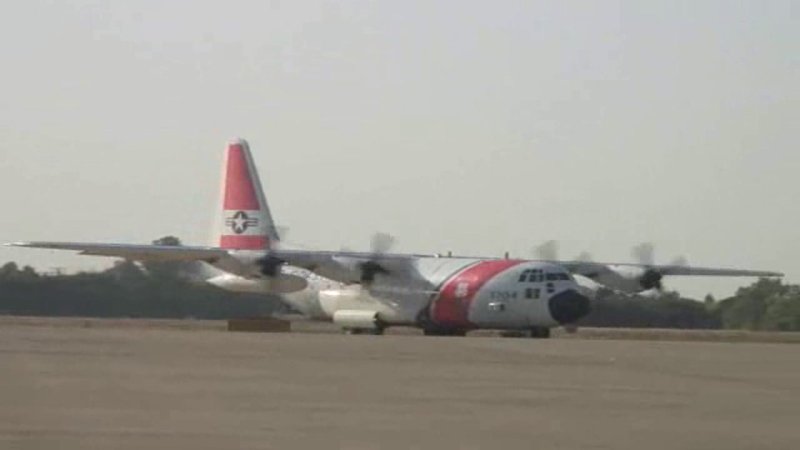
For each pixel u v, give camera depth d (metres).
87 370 98.56
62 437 56.81
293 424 63.03
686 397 80.25
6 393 77.62
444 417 67.06
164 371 98.19
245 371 99.50
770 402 77.25
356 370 102.62
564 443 56.94
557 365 113.94
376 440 57.34
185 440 56.44
